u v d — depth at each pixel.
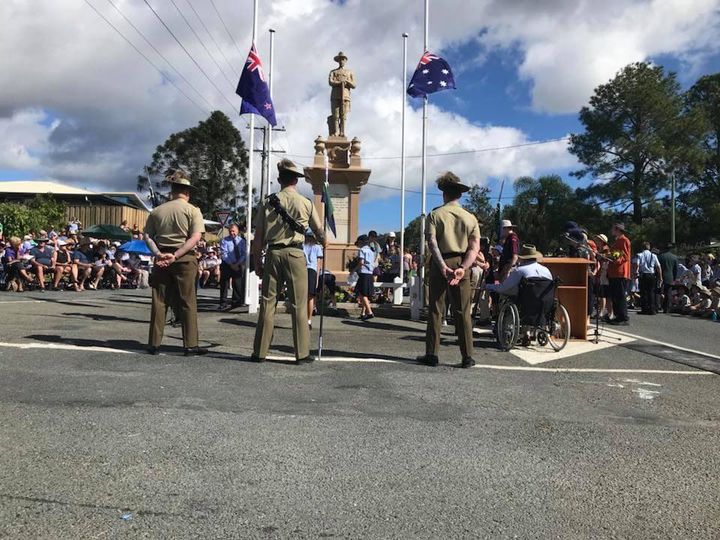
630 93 47.84
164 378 5.43
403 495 3.16
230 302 12.40
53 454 3.52
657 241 46.97
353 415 4.52
